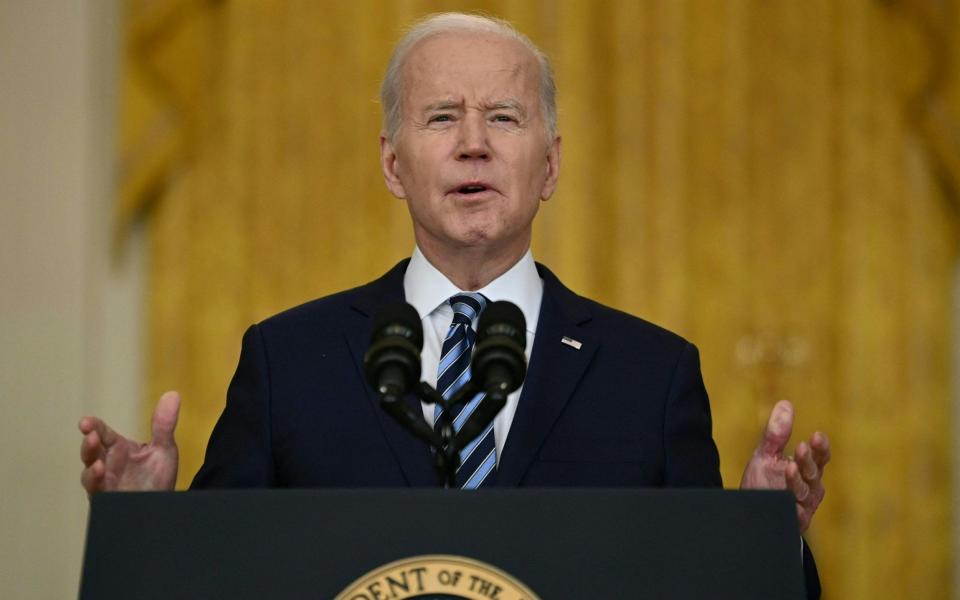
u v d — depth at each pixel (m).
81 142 21.03
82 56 21.20
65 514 20.33
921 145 22.56
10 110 21.03
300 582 6.38
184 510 6.48
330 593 6.37
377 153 22.31
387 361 7.18
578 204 22.30
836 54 22.69
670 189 22.45
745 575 6.42
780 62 22.72
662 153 22.50
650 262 22.33
